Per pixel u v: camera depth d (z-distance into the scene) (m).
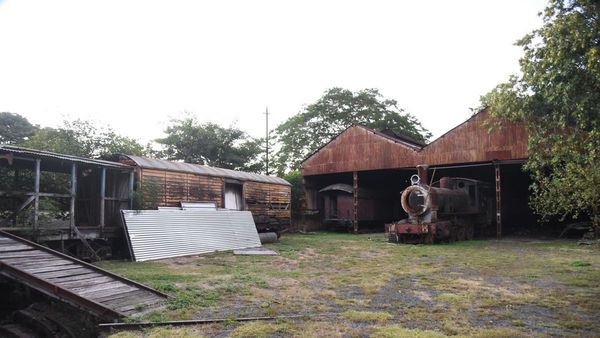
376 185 36.41
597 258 14.00
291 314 7.24
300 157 39.34
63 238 12.66
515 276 10.78
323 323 6.59
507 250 16.92
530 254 15.42
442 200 20.66
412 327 6.43
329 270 12.10
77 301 7.23
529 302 7.96
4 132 29.78
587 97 12.45
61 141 20.52
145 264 12.94
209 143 32.31
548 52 13.65
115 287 8.30
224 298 8.40
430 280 10.36
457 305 7.77
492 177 30.84
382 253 16.33
